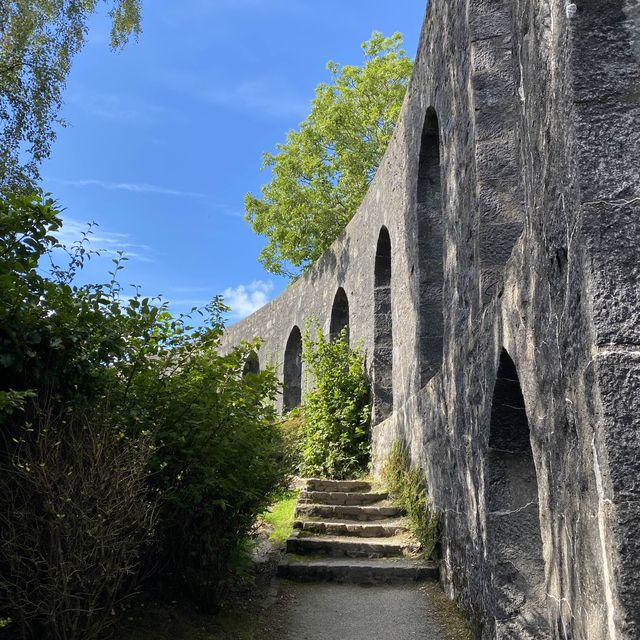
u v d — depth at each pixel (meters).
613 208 2.46
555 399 2.91
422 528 6.61
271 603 5.57
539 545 4.26
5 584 3.46
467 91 5.26
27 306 4.00
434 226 7.73
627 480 2.22
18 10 10.55
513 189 4.83
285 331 16.70
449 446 5.88
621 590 2.16
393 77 19.80
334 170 20.16
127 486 3.72
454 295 5.67
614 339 2.35
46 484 3.49
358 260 11.70
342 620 5.30
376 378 10.38
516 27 3.50
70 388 4.23
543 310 3.07
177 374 5.00
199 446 4.70
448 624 5.17
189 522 4.79
